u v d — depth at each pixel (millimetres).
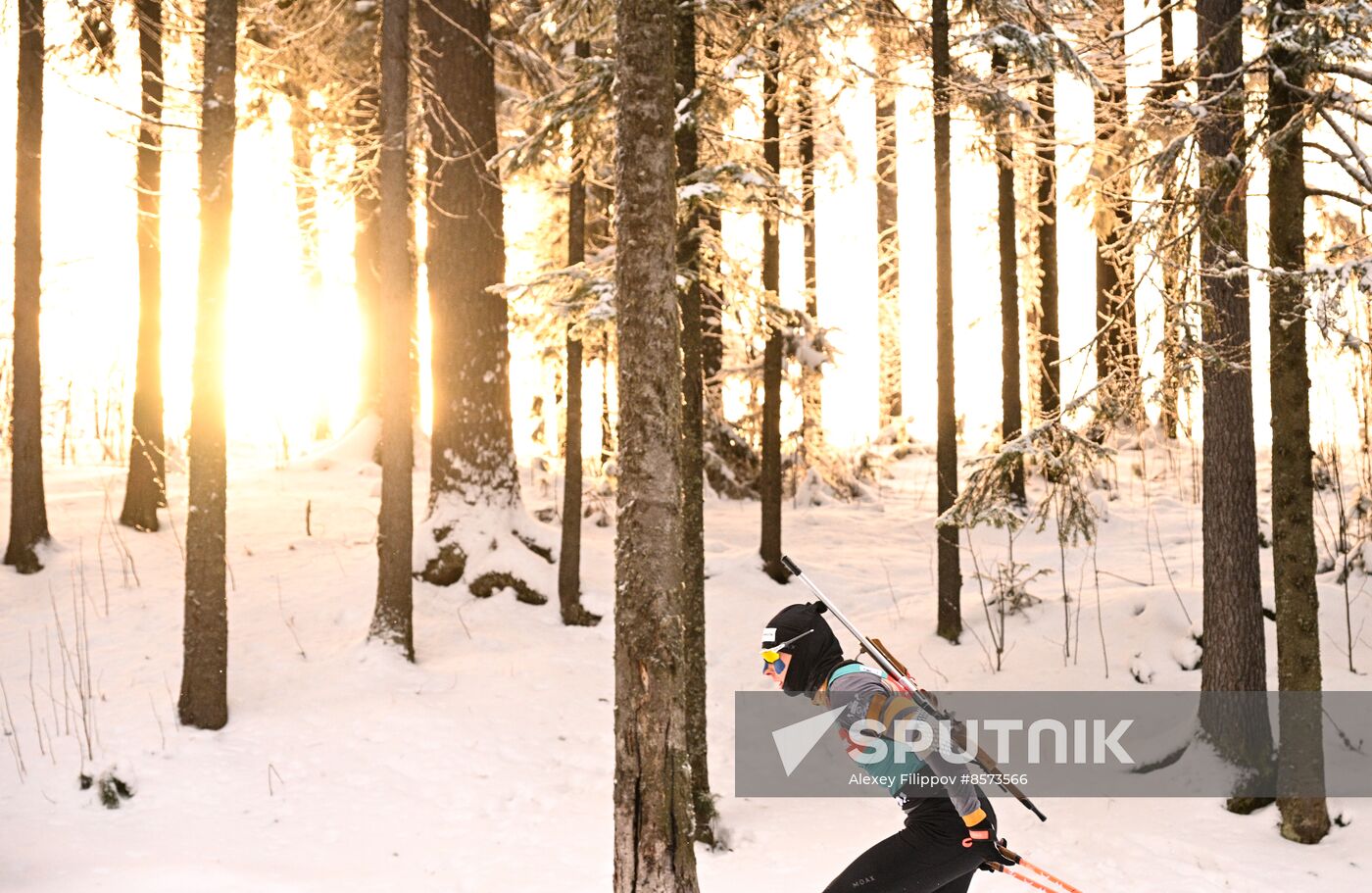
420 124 12180
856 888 4539
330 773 8070
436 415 12148
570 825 7602
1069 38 11664
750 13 9820
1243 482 8062
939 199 10977
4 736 8211
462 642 10648
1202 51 7750
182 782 7754
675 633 5125
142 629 10109
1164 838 7137
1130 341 8125
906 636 11141
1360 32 6574
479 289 12164
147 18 12055
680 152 8664
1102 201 11172
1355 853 6816
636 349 5230
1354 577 10867
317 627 10477
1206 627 8180
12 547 11250
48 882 5930
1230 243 7367
